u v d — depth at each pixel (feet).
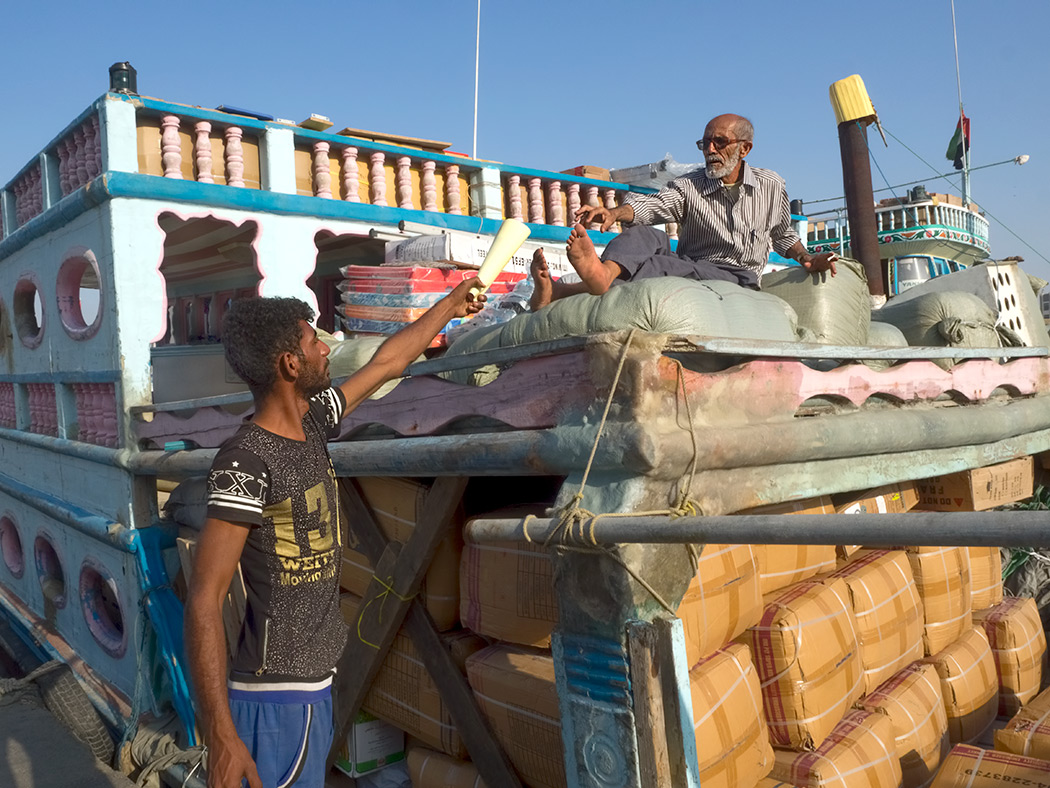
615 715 7.47
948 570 12.33
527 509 10.15
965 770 9.22
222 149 18.99
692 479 7.64
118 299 17.38
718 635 9.04
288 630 6.49
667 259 11.60
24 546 27.37
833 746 9.71
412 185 21.70
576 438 7.72
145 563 17.57
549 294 10.63
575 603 7.74
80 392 20.94
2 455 30.09
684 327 8.39
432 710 10.98
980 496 12.63
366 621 11.37
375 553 11.46
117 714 19.01
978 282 16.65
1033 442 13.93
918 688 11.17
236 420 13.65
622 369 7.45
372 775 12.64
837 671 9.99
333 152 20.47
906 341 14.40
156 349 19.24
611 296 8.77
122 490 18.17
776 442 8.42
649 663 7.20
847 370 9.97
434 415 9.91
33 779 16.42
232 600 12.81
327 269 27.84
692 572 7.88
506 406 8.83
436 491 10.17
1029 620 13.50
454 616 11.00
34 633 24.80
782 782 9.40
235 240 25.89
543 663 9.64
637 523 6.73
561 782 9.11
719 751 8.40
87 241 18.92
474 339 10.90
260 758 6.40
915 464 11.04
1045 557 15.80
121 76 17.30
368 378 7.95
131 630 18.48
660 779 7.25
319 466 6.73
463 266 17.60
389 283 16.38
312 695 6.59
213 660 5.74
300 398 6.87
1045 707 9.98
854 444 9.49
